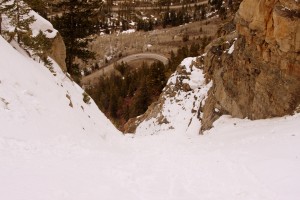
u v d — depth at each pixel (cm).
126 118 6222
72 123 1905
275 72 2155
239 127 2312
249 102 2408
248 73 2417
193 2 16138
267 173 1377
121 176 1349
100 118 2750
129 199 1124
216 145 2095
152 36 11781
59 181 1092
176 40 10988
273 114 2183
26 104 1652
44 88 2012
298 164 1379
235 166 1537
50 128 1634
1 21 2359
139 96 6153
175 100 3791
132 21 14638
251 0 2303
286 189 1218
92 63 10062
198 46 7456
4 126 1380
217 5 13100
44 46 2550
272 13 2123
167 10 14888
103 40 11562
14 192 925
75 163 1347
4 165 1091
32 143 1380
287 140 1675
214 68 3438
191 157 1855
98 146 1825
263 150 1650
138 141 2666
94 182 1190
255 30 2295
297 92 2055
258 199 1183
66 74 2891
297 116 2009
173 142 2625
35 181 1035
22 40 2422
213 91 2991
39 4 2762
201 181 1408
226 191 1278
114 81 7662
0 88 1584
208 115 2883
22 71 1922
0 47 1955
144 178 1387
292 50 2020
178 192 1275
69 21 3150
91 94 7300
